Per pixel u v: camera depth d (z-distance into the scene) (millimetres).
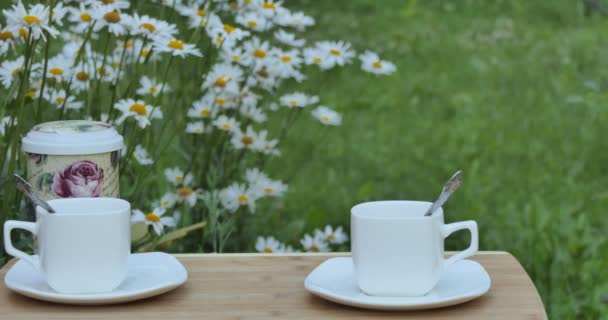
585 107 4543
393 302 1163
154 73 2092
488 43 6160
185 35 2240
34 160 1475
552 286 2504
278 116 4160
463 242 2852
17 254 1250
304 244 2340
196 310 1208
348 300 1178
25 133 1991
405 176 3707
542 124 4398
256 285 1312
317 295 1232
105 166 1498
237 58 2211
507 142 4133
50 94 2014
